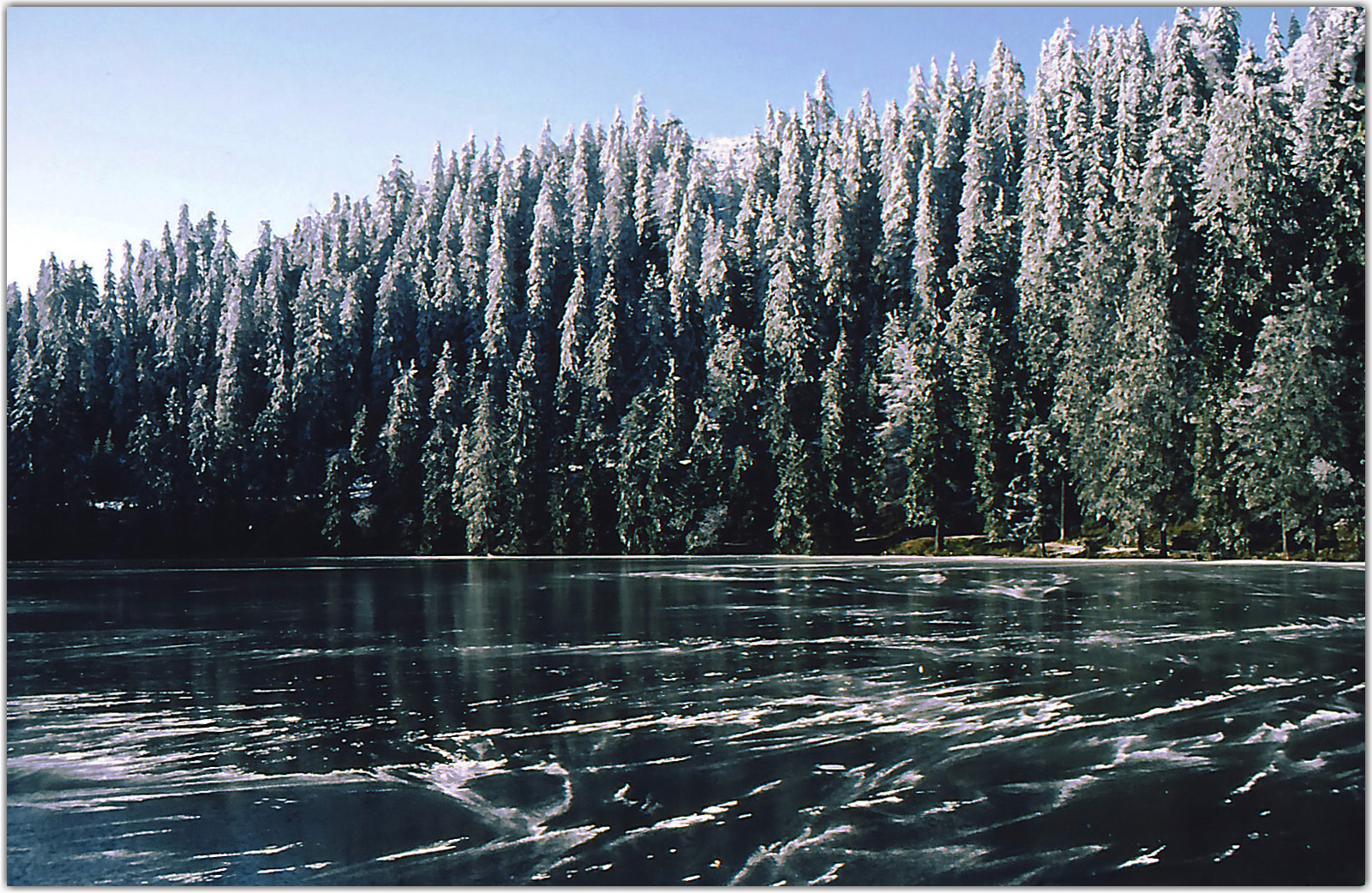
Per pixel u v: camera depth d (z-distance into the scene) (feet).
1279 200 196.24
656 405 255.09
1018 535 206.28
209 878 39.09
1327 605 106.32
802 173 303.07
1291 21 268.62
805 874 37.55
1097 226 215.51
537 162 370.32
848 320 272.51
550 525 256.32
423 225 340.59
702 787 47.57
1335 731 54.19
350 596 141.59
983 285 244.42
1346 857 37.99
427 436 278.05
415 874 38.63
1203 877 36.63
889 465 226.99
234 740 58.29
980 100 323.98
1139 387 190.90
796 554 225.15
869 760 51.06
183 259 369.50
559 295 317.01
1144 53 276.82
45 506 267.80
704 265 290.76
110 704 68.13
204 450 277.85
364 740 57.41
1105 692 64.75
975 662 76.18
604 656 83.05
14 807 47.26
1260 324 193.16
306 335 298.97
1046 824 41.78
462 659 83.20
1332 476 166.61
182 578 181.78
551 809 45.21
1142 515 186.80
